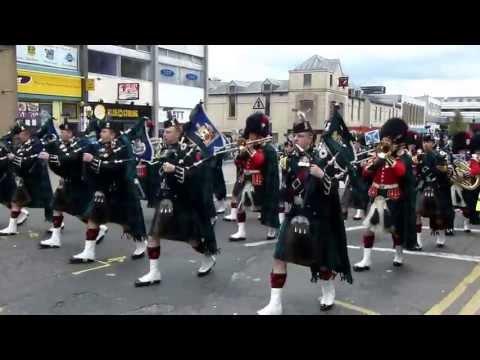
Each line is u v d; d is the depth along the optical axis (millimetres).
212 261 6453
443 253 8023
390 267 7074
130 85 27703
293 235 4859
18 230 8953
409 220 6895
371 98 69375
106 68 27984
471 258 7684
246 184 8586
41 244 7672
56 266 6734
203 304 5332
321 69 54500
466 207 9781
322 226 5008
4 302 5336
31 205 8469
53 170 7445
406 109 84625
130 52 29594
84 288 5836
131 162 6828
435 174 8312
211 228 6254
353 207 10047
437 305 5438
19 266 6707
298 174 4926
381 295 5770
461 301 5598
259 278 6336
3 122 20391
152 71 31547
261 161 8281
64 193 7496
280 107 56719
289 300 5535
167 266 6855
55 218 7680
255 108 12977
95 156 6754
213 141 6246
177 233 5949
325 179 4832
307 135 4949
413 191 6914
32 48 22719
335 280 6332
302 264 4855
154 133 31281
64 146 7438
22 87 22297
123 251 7605
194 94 36031
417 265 7203
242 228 8734
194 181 5973
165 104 33094
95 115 7586
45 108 23609
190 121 6074
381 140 6754
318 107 55000
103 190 6844
